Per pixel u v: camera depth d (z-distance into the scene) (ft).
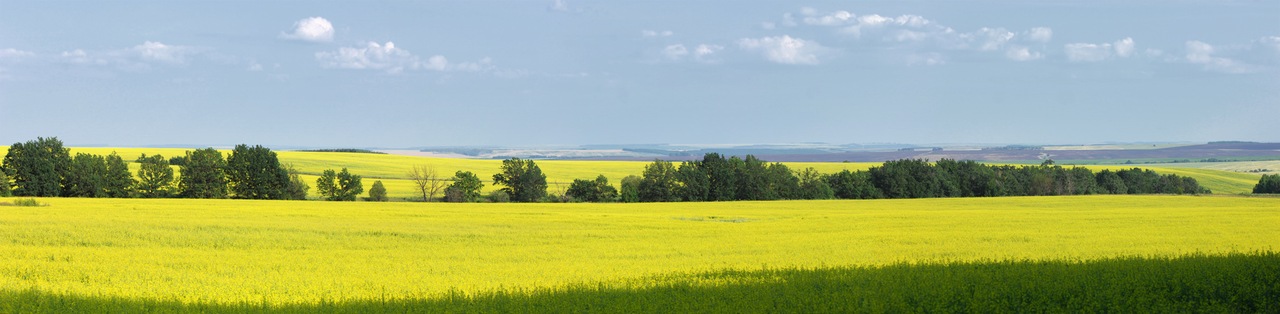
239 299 51.47
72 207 158.40
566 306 42.11
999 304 39.83
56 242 94.17
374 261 77.36
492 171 387.75
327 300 49.65
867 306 39.47
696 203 235.81
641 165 444.96
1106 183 330.13
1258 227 121.29
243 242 96.63
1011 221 136.05
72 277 65.26
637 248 91.66
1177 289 43.19
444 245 95.86
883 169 302.25
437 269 70.44
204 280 62.69
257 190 245.86
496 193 261.24
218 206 170.60
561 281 60.54
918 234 109.91
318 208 167.63
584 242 99.55
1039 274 49.47
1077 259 67.36
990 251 86.43
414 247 93.81
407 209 168.96
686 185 272.92
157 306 46.60
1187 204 221.46
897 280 48.03
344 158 431.84
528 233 111.55
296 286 59.00
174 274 66.80
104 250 85.76
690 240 102.12
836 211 184.24
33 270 68.59
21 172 230.89
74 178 233.76
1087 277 47.03
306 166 373.40
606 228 122.11
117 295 52.70
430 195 261.44
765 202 245.24
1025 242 97.45
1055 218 143.84
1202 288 43.42
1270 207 189.26
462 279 63.00
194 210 153.38
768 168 287.69
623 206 211.00
